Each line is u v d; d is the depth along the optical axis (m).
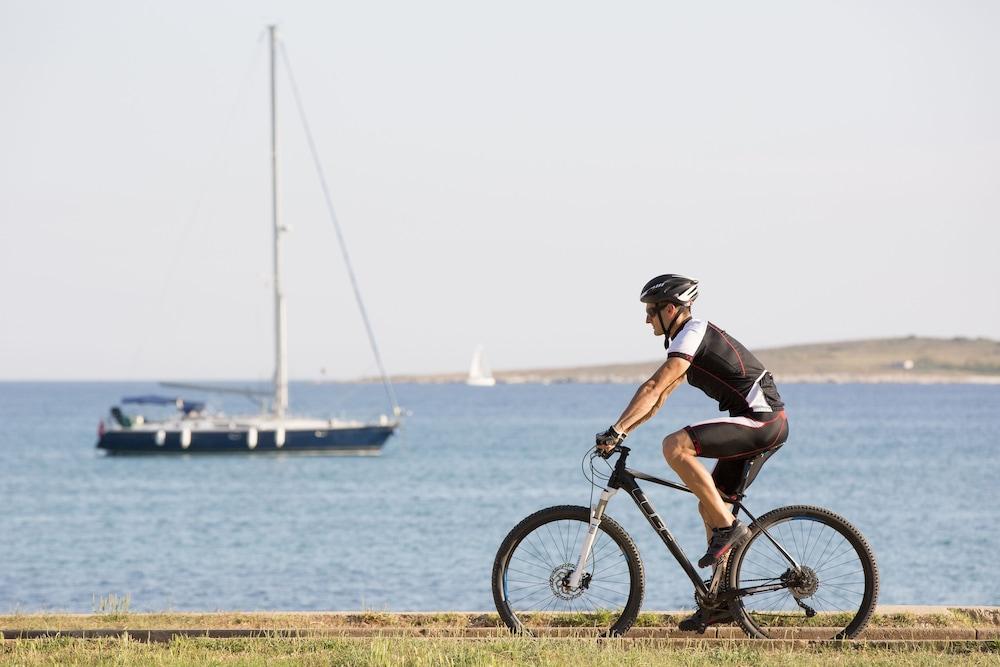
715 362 22.98
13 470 192.00
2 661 22.02
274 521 121.12
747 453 23.06
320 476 177.38
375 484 163.00
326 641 23.47
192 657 22.38
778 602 23.84
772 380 23.42
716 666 21.38
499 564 24.30
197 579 82.00
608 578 24.22
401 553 93.88
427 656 21.55
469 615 26.94
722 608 23.59
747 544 23.52
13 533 113.44
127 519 125.12
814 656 22.19
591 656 21.73
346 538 105.12
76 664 21.72
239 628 25.97
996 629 24.56
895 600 69.19
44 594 75.62
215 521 122.25
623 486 23.73
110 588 78.12
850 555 23.62
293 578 81.25
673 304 23.70
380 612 27.48
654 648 22.98
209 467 192.75
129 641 23.70
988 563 85.06
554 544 24.19
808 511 23.56
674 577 75.75
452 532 108.56
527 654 22.00
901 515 120.94
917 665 21.55
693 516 114.25
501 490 152.38
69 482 171.25
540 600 24.50
